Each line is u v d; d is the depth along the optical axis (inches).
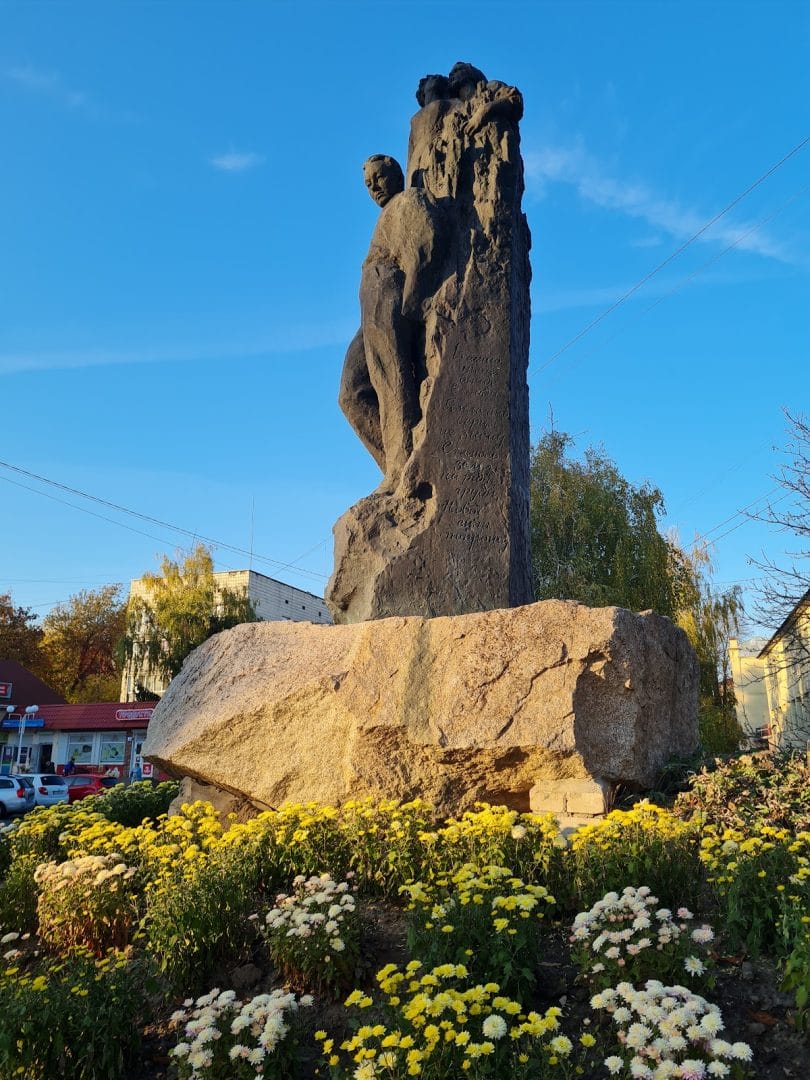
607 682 205.0
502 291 278.5
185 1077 126.0
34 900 220.5
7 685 1443.2
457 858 173.0
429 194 290.4
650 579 783.1
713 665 824.9
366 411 301.6
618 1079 110.3
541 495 810.8
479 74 320.2
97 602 1827.0
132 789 363.9
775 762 210.1
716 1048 102.8
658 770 221.9
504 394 269.3
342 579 266.8
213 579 1273.4
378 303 281.9
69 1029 137.0
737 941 139.6
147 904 189.9
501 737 202.1
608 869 158.4
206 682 257.4
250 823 196.7
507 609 215.2
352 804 195.3
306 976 148.5
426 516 263.7
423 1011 114.3
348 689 221.9
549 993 136.9
